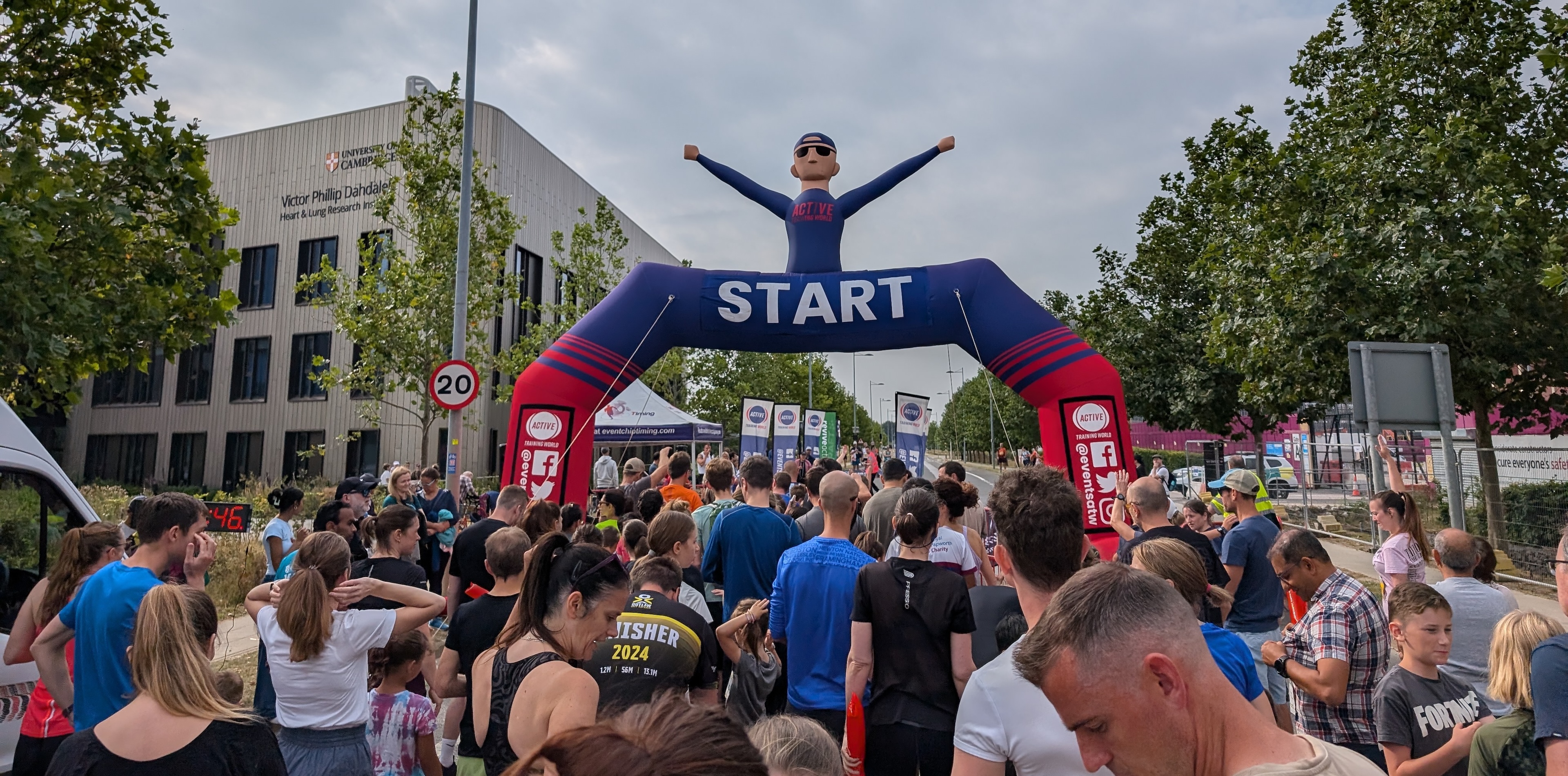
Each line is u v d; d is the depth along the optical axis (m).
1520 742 2.52
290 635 3.35
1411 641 3.12
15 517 4.63
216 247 30.27
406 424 27.78
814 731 2.10
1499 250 11.09
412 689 5.06
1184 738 1.27
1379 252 12.05
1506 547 10.74
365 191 28.88
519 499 6.41
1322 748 1.28
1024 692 2.09
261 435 29.52
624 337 9.69
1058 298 25.02
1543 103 12.56
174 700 2.40
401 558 4.86
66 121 8.27
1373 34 14.52
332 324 28.86
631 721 1.29
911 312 9.60
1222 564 5.22
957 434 76.12
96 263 8.23
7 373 7.90
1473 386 12.18
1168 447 43.25
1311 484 18.20
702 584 5.56
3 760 4.14
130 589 3.56
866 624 3.43
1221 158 19.25
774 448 18.44
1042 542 2.47
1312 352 12.66
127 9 8.43
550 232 33.16
